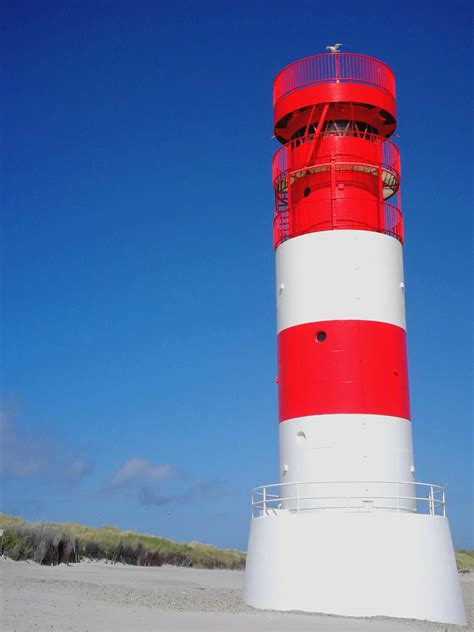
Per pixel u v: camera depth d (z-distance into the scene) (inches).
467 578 2073.1
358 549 818.2
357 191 966.4
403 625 732.7
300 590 822.5
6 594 786.2
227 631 621.9
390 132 1055.0
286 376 939.3
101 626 624.4
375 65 1009.5
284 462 925.8
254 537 892.6
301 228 978.1
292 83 1010.1
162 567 1820.9
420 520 837.8
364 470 881.5
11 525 1475.1
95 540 1822.1
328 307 924.6
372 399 900.6
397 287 957.2
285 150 1015.6
